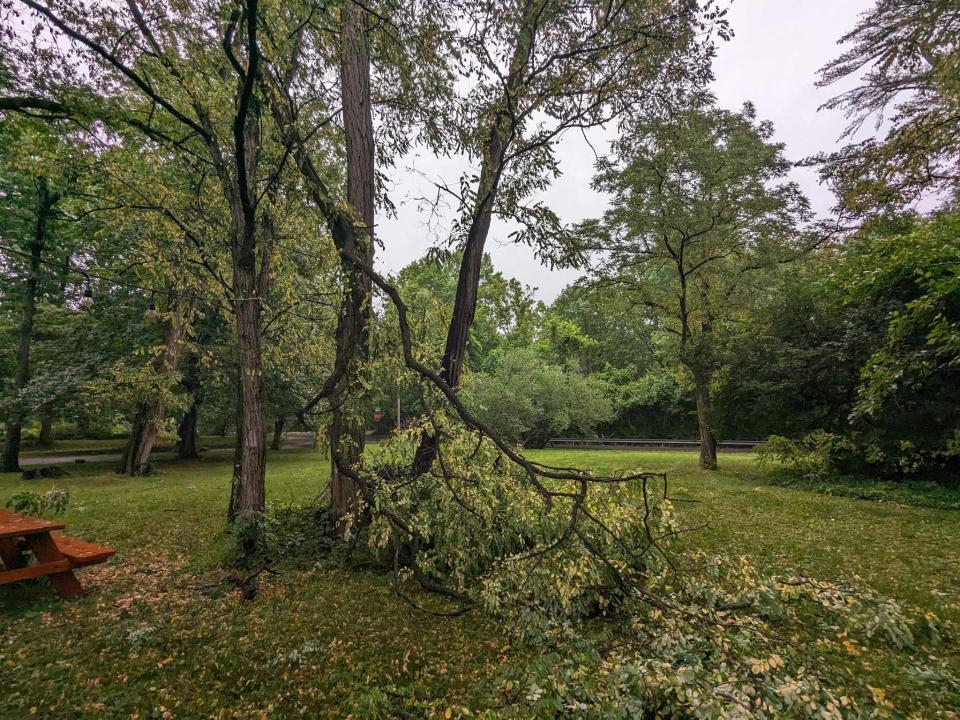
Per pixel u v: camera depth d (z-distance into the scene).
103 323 15.61
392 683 3.09
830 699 2.47
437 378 4.62
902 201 9.30
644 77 5.88
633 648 3.26
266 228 6.46
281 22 5.67
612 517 4.20
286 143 5.80
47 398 14.48
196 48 5.43
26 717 2.74
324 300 6.76
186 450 20.53
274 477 13.84
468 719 2.62
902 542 6.55
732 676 2.65
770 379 13.14
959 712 2.65
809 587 3.98
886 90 9.68
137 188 6.80
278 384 17.02
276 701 2.91
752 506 9.23
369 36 6.64
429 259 6.40
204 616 4.14
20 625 3.97
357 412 5.93
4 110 5.61
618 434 33.09
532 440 28.33
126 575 5.20
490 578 3.99
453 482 4.50
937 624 3.72
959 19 8.07
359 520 5.83
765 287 16.09
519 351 29.42
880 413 10.78
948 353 8.23
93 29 4.95
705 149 14.65
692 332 17.08
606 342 37.12
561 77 5.93
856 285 11.07
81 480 13.70
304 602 4.43
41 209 15.09
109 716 2.77
